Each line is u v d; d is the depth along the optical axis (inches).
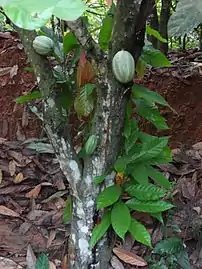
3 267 71.2
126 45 55.2
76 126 93.6
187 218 80.2
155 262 71.5
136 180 65.4
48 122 61.7
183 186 86.0
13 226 80.4
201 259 74.2
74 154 63.8
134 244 76.3
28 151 93.1
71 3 25.4
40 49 58.2
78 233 65.6
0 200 85.1
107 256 68.5
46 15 24.6
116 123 60.7
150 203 64.9
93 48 56.0
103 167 62.8
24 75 98.7
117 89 58.2
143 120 95.0
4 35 104.9
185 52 130.0
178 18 41.2
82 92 62.5
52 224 80.7
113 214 62.6
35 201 85.6
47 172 90.7
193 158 93.6
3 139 95.8
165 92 98.9
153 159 68.1
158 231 77.5
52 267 71.9
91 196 63.7
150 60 64.3
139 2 51.5
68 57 75.1
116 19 53.9
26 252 75.3
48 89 60.1
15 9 24.2
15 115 97.9
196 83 100.2
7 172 89.9
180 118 98.8
